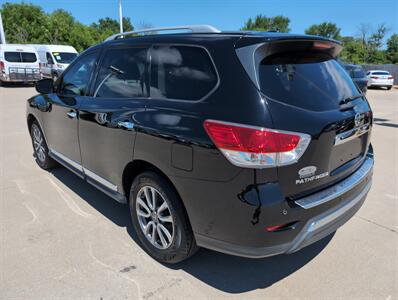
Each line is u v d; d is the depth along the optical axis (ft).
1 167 16.44
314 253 9.52
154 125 8.02
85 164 11.41
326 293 7.96
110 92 10.13
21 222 11.00
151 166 8.56
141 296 7.79
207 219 7.34
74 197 12.97
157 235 8.96
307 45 7.82
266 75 6.98
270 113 6.56
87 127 10.67
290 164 6.64
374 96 61.00
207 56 7.59
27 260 9.00
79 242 9.90
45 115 13.89
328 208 7.47
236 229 6.92
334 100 7.93
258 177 6.52
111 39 11.35
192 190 7.41
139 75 9.16
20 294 7.77
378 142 22.27
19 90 56.80
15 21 129.39
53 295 7.76
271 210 6.57
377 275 8.59
